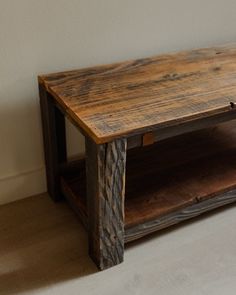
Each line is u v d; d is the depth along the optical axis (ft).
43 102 4.54
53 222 4.85
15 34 4.37
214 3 5.59
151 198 4.49
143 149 5.47
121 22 4.98
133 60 5.04
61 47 4.72
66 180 4.86
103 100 3.95
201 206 4.59
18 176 5.11
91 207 3.95
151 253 4.37
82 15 4.67
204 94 4.09
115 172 3.64
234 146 5.55
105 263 4.15
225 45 5.62
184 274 4.13
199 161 5.19
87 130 3.51
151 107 3.82
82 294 3.91
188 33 5.61
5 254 4.38
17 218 4.91
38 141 5.08
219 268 4.20
